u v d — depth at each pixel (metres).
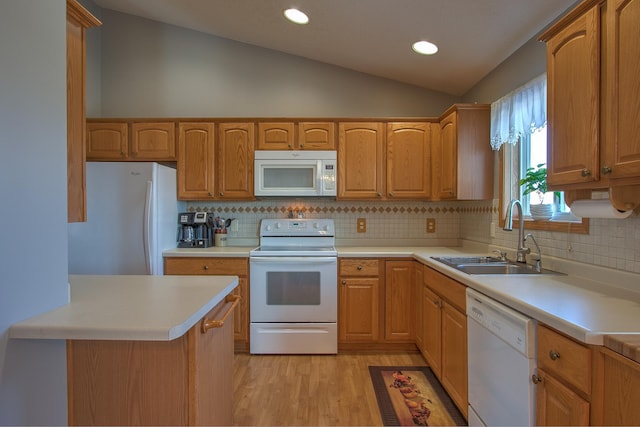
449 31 2.22
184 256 2.76
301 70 3.31
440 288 2.17
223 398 1.46
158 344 1.09
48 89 1.10
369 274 2.78
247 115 3.33
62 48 1.17
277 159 2.94
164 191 2.79
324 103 3.32
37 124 1.06
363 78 3.30
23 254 1.01
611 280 1.54
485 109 2.65
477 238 2.93
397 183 2.98
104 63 3.34
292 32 2.84
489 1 1.84
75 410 1.08
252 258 2.74
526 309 1.24
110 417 1.09
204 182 2.99
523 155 2.39
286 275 2.75
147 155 2.98
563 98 1.40
